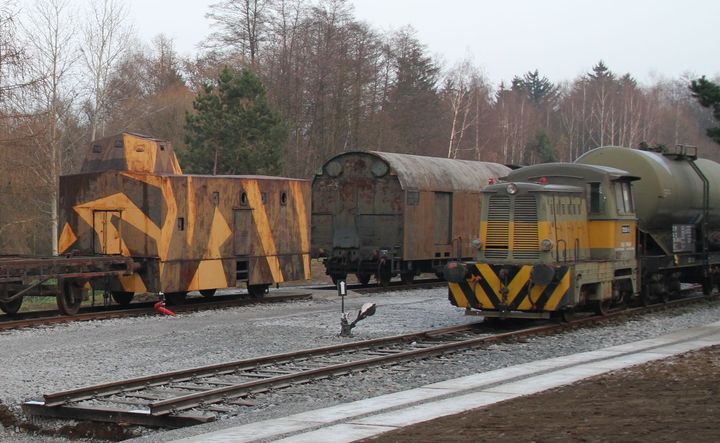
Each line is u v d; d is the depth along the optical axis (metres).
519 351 16.06
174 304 24.02
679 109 93.94
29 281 20.39
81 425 11.21
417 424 9.52
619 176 21.34
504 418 9.62
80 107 46.41
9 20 31.17
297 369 14.05
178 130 55.03
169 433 10.11
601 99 86.06
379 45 65.38
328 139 60.41
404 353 15.01
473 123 70.06
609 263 20.62
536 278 18.41
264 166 45.25
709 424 8.91
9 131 33.84
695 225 25.27
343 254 30.70
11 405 11.90
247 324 19.97
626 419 9.33
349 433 9.20
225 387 11.94
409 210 30.11
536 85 131.38
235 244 25.22
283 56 59.69
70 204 24.66
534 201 19.14
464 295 19.58
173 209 23.30
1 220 39.53
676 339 17.22
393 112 67.44
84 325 19.78
